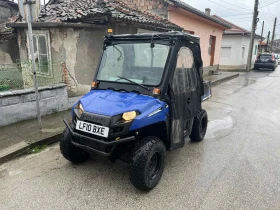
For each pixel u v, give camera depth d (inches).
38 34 272.7
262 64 828.0
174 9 406.0
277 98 372.5
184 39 142.5
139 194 121.8
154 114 119.3
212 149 179.2
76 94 275.0
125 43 145.8
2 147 161.5
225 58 887.1
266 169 149.8
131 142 125.1
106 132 111.7
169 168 149.2
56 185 128.0
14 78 219.0
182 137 149.6
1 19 482.6
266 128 229.3
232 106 316.5
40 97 226.7
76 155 145.3
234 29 893.2
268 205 115.0
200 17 488.4
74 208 110.6
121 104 119.3
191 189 127.0
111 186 128.3
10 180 131.7
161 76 130.1
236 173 144.3
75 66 268.1
